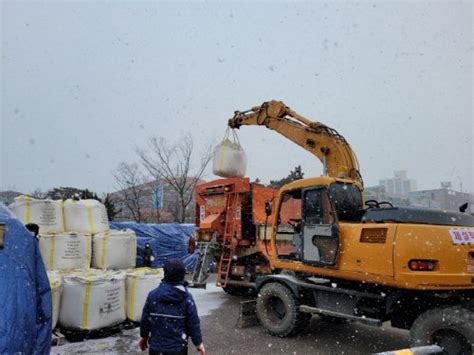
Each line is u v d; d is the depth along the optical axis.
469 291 5.57
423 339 5.13
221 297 10.54
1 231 3.66
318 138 8.73
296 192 7.26
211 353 6.05
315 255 6.54
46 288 3.88
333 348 6.34
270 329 7.04
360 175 8.21
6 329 3.34
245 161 10.78
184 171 26.41
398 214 5.85
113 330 6.57
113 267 7.46
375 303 6.08
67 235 7.03
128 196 28.00
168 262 3.82
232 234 10.26
